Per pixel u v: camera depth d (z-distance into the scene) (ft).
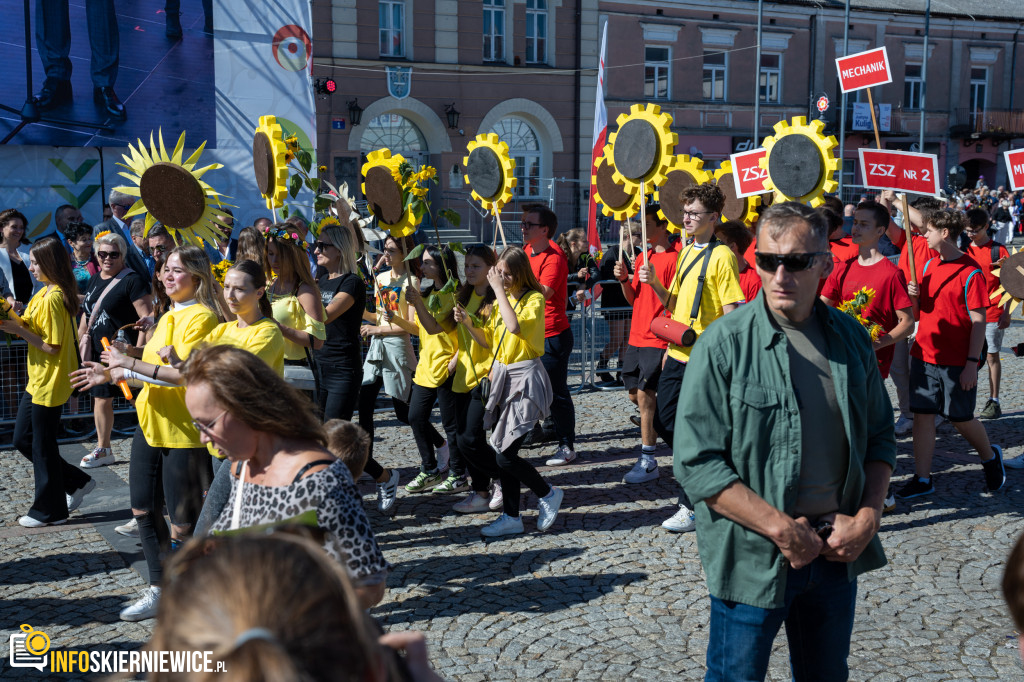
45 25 33.94
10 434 24.22
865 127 104.99
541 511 17.34
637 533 17.21
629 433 25.41
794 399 8.33
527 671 11.85
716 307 16.93
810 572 8.45
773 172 21.21
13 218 24.93
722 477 8.25
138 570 15.35
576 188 87.66
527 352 16.63
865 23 105.29
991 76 115.55
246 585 3.32
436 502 19.40
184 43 35.83
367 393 20.06
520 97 83.97
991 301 25.96
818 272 8.30
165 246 20.20
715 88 98.12
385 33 77.87
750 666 8.43
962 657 12.15
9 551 16.25
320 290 18.13
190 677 3.20
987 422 26.25
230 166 37.06
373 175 18.72
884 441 8.88
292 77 37.76
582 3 85.76
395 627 13.24
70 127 34.83
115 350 13.05
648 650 12.43
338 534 7.23
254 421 7.39
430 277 18.86
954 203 84.43
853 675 11.65
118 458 22.72
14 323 16.75
